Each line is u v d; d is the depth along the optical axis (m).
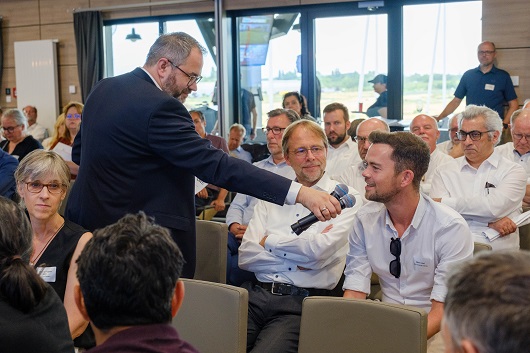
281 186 2.16
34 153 2.31
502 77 6.44
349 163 4.43
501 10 6.49
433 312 2.21
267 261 2.73
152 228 1.14
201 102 7.99
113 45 8.43
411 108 7.16
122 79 2.30
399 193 2.27
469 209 3.24
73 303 2.08
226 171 2.19
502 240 3.23
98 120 2.25
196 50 2.33
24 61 8.80
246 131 7.88
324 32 7.38
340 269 2.74
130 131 2.20
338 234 2.67
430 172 4.09
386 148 2.25
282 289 2.69
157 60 2.31
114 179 2.25
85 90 8.45
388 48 7.12
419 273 2.32
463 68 6.88
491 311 0.74
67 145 5.52
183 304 2.07
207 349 2.01
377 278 2.91
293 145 2.85
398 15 7.01
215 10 7.57
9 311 1.37
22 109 8.63
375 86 7.26
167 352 1.04
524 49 6.43
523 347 0.72
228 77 7.75
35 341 1.37
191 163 2.20
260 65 7.72
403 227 2.33
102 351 1.02
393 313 1.81
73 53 8.66
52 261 2.17
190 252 2.37
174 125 2.20
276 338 2.45
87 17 8.30
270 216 2.88
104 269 1.05
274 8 7.50
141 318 1.06
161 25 8.14
